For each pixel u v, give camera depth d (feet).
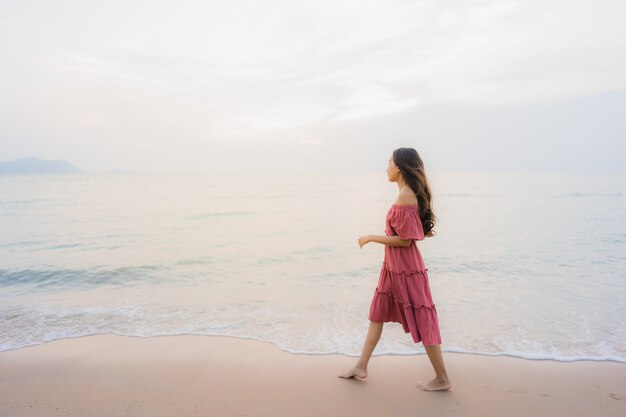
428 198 9.70
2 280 23.18
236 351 12.72
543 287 20.59
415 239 9.33
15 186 198.18
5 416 8.71
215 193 130.41
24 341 13.80
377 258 28.76
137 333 14.58
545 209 63.87
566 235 37.09
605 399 9.48
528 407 9.09
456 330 14.64
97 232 42.32
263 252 30.94
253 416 8.71
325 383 10.34
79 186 197.77
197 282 22.49
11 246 34.37
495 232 39.40
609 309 16.98
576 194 105.09
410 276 9.70
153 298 19.44
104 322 15.92
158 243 35.35
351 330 14.80
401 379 10.55
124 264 26.86
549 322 15.44
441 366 9.75
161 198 105.29
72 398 9.59
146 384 10.34
